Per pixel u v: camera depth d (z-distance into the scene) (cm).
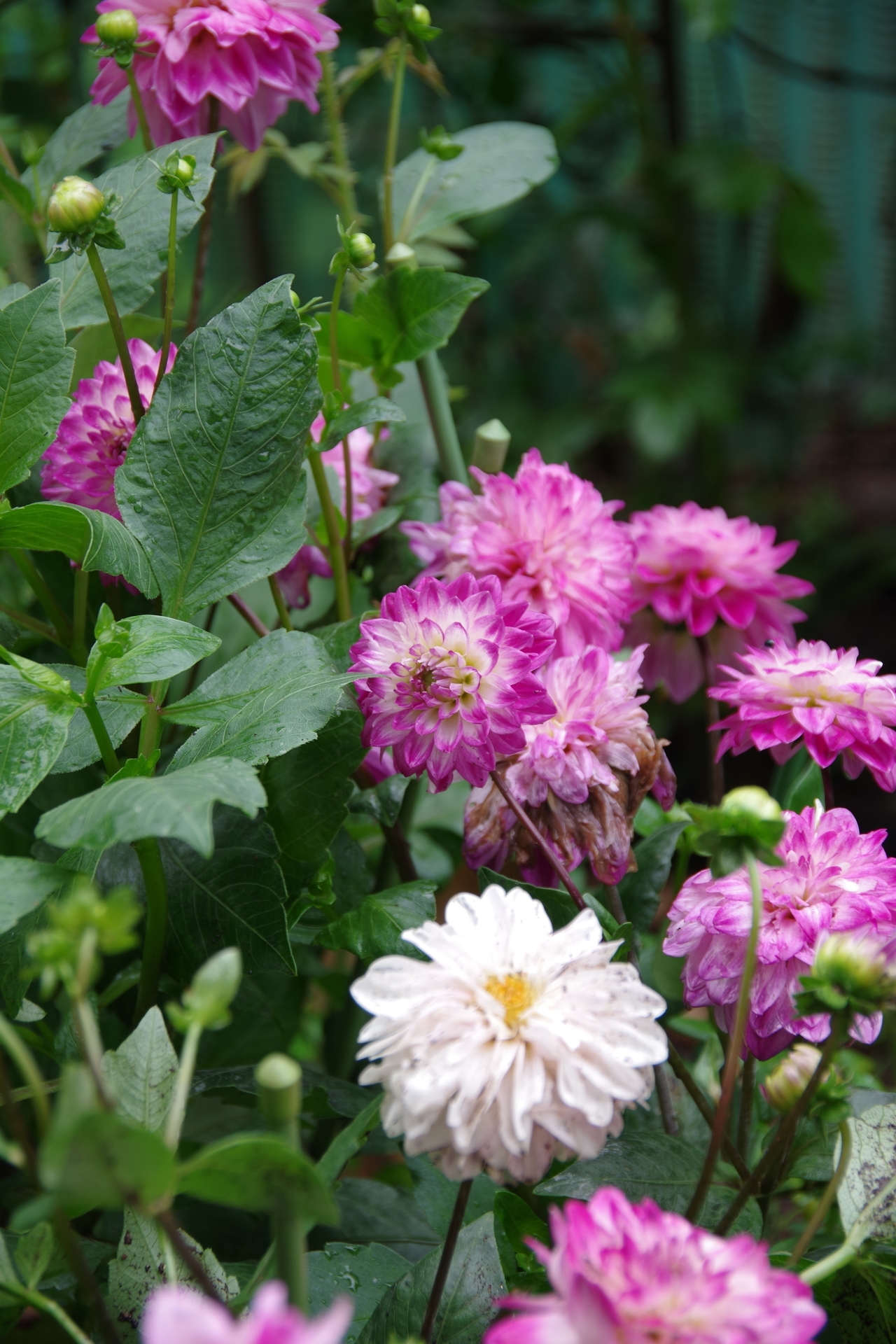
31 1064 67
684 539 92
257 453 80
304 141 131
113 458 84
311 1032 110
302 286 211
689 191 212
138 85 88
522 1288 79
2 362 79
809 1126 81
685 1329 64
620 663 83
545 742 80
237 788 71
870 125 250
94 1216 87
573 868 81
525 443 218
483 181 96
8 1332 81
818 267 212
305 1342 54
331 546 88
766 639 94
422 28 91
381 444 97
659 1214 67
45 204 92
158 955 80
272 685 78
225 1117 91
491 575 82
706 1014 95
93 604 90
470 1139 70
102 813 70
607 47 224
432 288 87
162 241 85
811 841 78
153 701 79
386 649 78
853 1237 74
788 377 230
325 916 85
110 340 91
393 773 88
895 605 216
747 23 239
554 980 72
